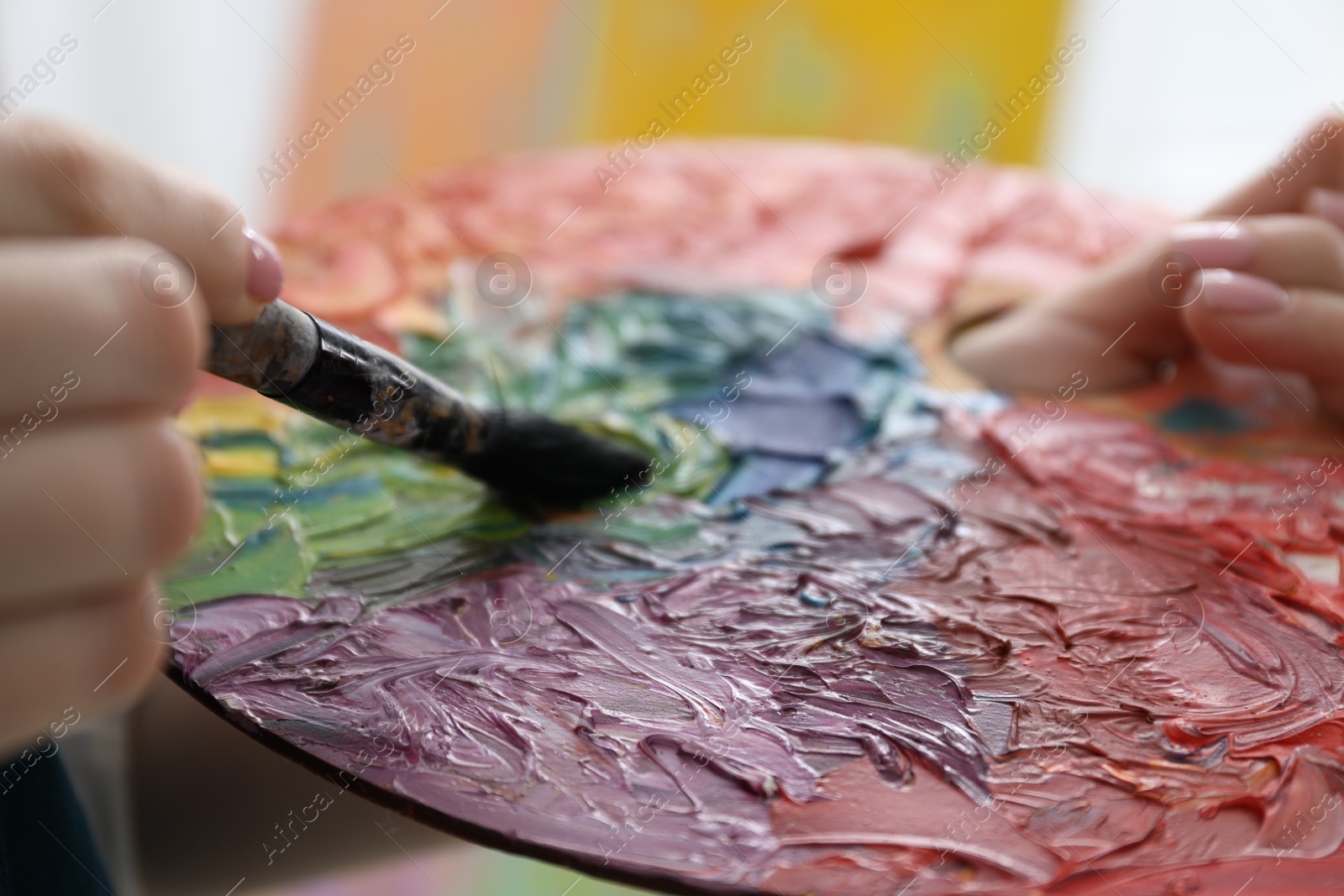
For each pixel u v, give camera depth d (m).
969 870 0.55
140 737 0.83
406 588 0.77
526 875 0.75
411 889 0.76
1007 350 1.11
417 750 0.62
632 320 1.18
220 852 0.79
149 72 2.07
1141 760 0.62
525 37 2.30
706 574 0.79
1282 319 0.97
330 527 0.84
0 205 0.47
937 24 2.47
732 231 1.38
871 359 1.12
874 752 0.62
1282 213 1.10
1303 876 0.55
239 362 0.66
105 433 0.46
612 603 0.76
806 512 0.88
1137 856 0.56
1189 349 1.11
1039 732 0.64
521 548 0.82
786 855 0.56
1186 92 2.62
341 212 1.38
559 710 0.65
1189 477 0.93
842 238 1.36
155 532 0.47
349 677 0.67
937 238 1.37
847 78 2.49
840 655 0.70
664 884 0.54
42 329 0.43
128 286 0.45
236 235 0.57
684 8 2.39
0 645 0.45
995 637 0.72
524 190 1.45
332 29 2.16
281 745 0.62
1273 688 0.68
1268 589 0.77
